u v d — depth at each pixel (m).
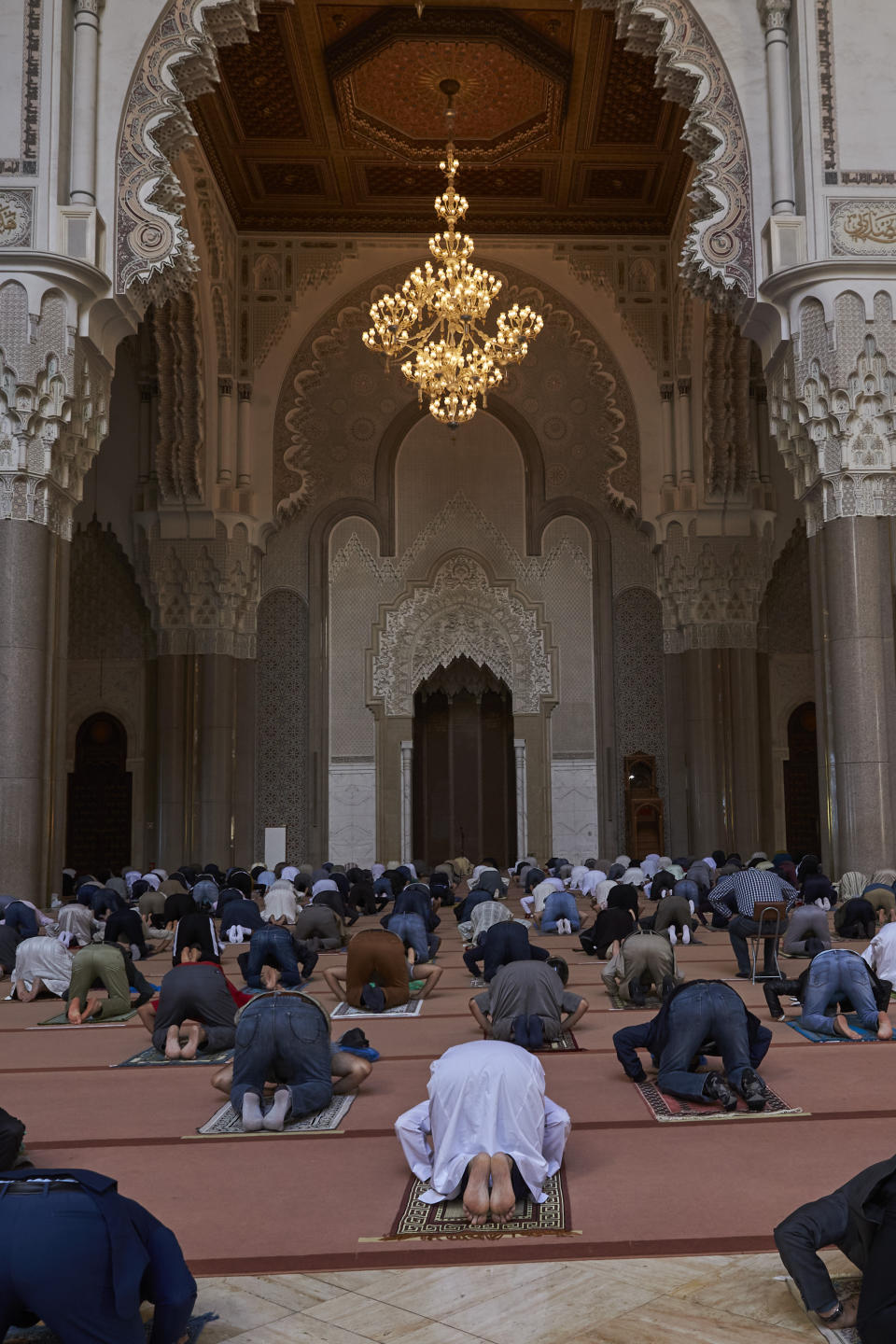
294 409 16.31
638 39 10.50
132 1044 4.94
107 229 9.55
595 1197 2.81
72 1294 1.84
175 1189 2.94
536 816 16.27
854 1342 2.04
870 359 9.49
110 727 16.69
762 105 10.07
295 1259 2.46
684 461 16.06
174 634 15.70
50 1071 4.43
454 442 16.83
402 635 16.52
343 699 16.45
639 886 11.63
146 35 9.72
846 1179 2.91
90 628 16.77
